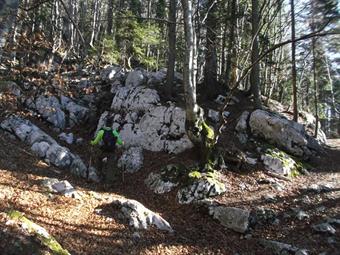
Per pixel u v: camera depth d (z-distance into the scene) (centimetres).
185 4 1154
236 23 2184
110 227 813
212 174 1160
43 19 1948
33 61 1328
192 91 1181
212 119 1570
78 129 1594
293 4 1892
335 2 955
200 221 965
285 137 1476
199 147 1245
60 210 827
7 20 611
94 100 1759
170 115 1444
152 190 1146
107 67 2011
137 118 1519
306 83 4034
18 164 1051
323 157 1603
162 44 3172
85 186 1088
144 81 1795
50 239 639
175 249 805
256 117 1517
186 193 1075
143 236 820
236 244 867
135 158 1331
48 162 1159
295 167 1332
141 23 2759
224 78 2216
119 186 1197
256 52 1691
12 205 768
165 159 1313
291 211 992
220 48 2470
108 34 3170
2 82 1020
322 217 970
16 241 589
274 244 839
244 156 1282
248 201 1030
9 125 1263
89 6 4203
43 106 1583
